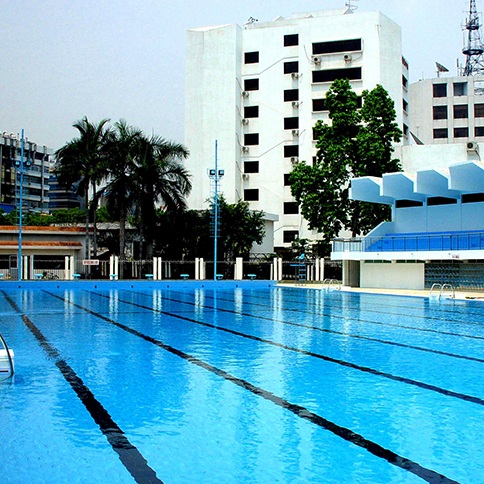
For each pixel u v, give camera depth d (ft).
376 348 39.75
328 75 186.50
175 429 20.76
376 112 125.39
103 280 117.60
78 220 236.63
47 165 331.16
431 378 29.71
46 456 18.01
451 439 19.70
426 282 105.60
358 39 183.21
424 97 221.66
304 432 20.43
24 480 16.15
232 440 19.56
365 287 115.34
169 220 145.89
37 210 311.47
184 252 156.15
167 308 72.02
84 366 32.60
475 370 31.86
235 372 31.09
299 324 54.85
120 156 134.51
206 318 60.18
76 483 15.94
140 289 114.32
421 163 170.81
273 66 190.70
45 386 27.45
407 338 45.01
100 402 24.50
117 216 138.00
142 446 18.97
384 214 130.72
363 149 122.62
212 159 185.98
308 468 17.03
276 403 24.43
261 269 149.07
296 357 35.99
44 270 135.95
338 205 131.03
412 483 15.93
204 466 17.20
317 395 25.88
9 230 139.44
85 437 19.85
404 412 23.15
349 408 23.71
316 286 119.96
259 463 17.44
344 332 48.83
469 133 217.97
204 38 188.75
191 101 188.85
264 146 190.60
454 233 104.22
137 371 31.24
